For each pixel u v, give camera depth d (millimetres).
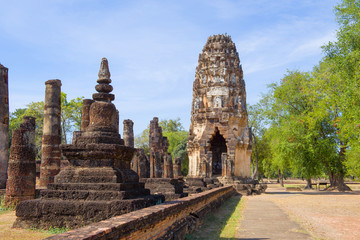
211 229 11016
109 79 10523
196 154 33844
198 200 11508
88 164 9266
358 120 17109
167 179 15812
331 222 12898
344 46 21359
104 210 8047
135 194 9117
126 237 5457
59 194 8664
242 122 34219
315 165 35312
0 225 8906
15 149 14055
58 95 20094
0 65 18359
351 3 21859
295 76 36875
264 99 49875
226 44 35344
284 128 35500
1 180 17812
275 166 52312
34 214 8320
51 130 19469
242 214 15359
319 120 33469
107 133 9805
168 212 7730
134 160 19281
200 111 34156
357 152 19188
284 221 13133
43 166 19172
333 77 20656
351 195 29125
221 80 34062
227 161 31828
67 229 7996
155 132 28891
